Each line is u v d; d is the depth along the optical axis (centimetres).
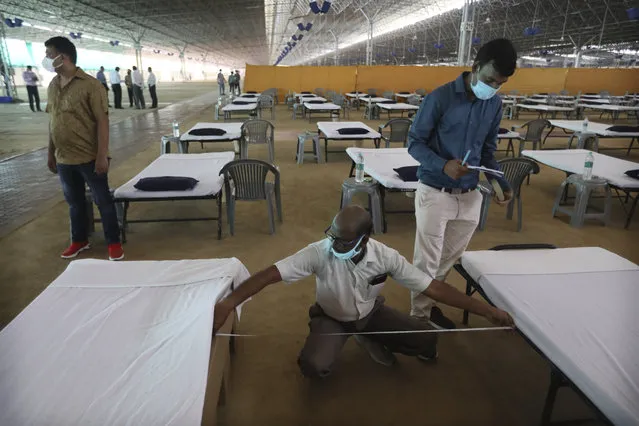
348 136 645
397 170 402
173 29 3167
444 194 212
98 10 2233
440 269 240
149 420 116
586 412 186
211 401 147
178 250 362
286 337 241
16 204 477
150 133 989
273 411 188
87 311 165
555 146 890
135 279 190
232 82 2178
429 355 216
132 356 140
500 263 209
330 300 194
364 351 228
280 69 1728
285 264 180
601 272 199
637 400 123
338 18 2775
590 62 3011
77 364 137
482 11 2225
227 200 388
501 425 181
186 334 150
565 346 147
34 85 1352
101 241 378
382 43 3884
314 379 207
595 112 1602
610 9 1930
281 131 1045
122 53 4603
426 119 206
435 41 3244
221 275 192
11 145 817
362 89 1733
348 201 396
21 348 144
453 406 192
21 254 349
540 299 176
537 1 1986
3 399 123
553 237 400
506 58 173
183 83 4153
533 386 205
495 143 221
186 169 429
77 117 302
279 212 426
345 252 173
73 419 117
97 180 320
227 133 639
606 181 417
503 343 237
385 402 194
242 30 3550
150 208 469
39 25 2511
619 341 149
